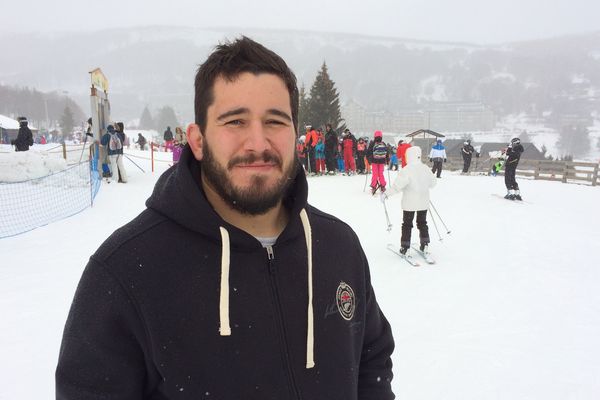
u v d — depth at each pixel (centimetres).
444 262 612
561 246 718
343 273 133
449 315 429
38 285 469
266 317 110
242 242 111
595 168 1662
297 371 113
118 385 103
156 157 2245
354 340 132
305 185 125
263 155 107
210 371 103
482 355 350
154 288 103
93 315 102
